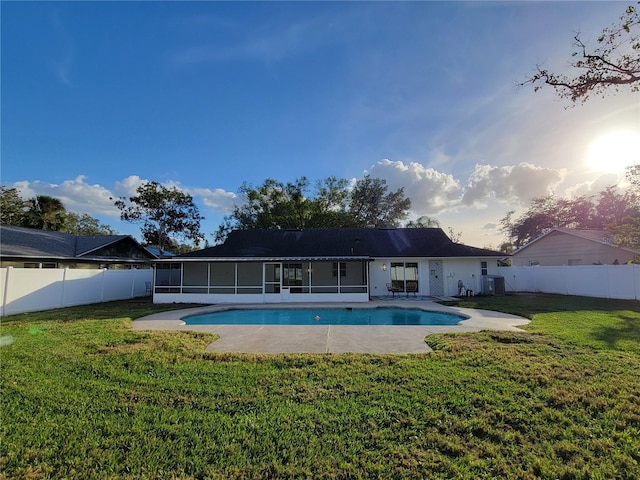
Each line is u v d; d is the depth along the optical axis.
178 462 2.99
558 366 5.48
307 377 5.21
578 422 3.66
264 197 36.25
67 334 8.48
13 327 9.51
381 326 9.93
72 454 3.11
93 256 23.06
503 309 13.25
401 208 40.34
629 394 4.32
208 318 13.98
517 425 3.62
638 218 16.39
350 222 37.00
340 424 3.67
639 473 2.78
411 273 21.20
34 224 30.72
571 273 19.52
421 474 2.79
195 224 37.59
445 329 9.29
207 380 5.09
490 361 5.85
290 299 18.45
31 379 5.08
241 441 3.35
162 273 23.73
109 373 5.39
